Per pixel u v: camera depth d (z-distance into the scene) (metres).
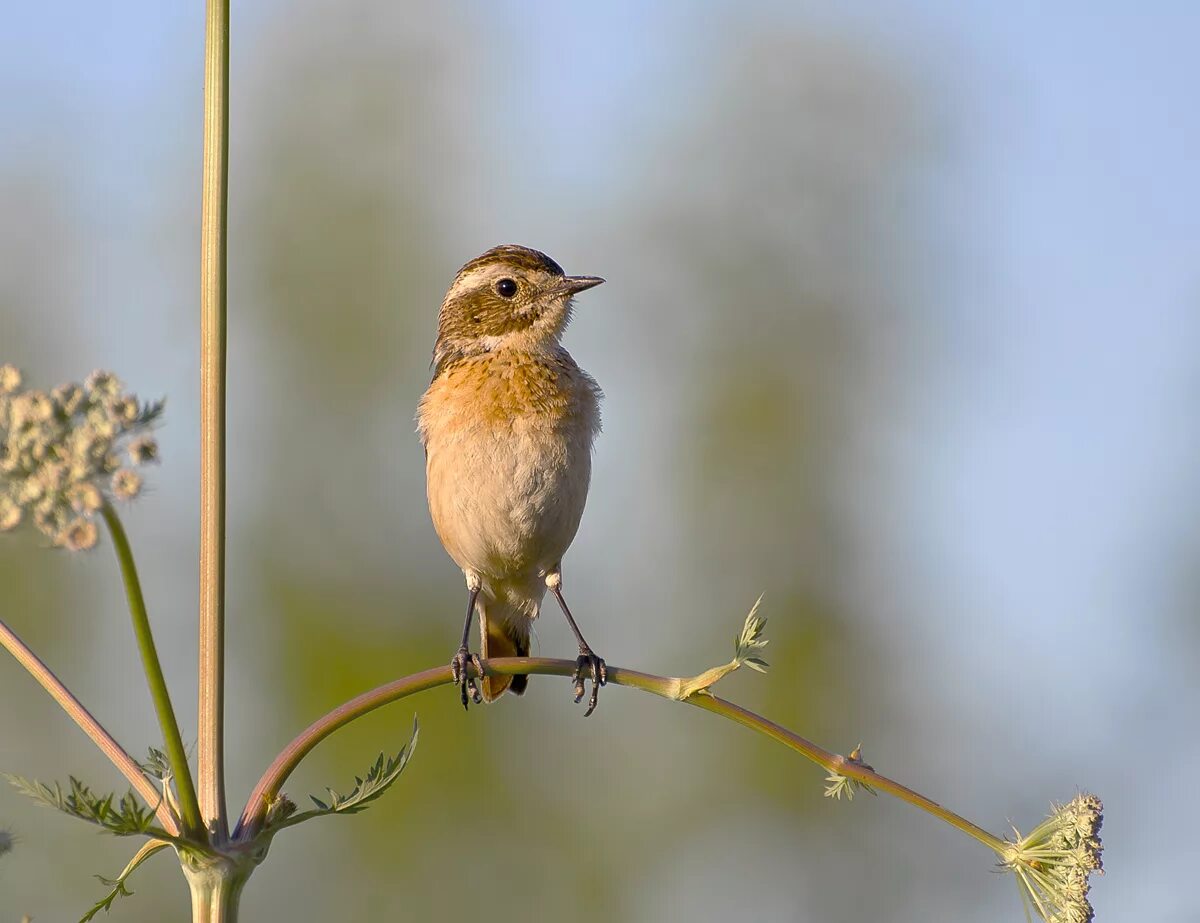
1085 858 4.68
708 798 16.62
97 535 3.75
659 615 17.31
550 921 15.90
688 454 18.20
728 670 4.94
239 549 16.42
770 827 16.73
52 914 14.27
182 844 4.16
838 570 17.77
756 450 18.09
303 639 16.08
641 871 16.22
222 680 4.41
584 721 16.62
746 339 18.53
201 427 4.46
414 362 17.38
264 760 15.74
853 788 4.89
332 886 15.52
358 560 16.61
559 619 16.83
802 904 16.55
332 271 17.41
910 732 17.14
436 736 16.02
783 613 17.47
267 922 15.21
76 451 3.72
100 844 14.61
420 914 15.55
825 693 17.11
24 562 15.62
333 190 17.64
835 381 18.53
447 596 16.72
